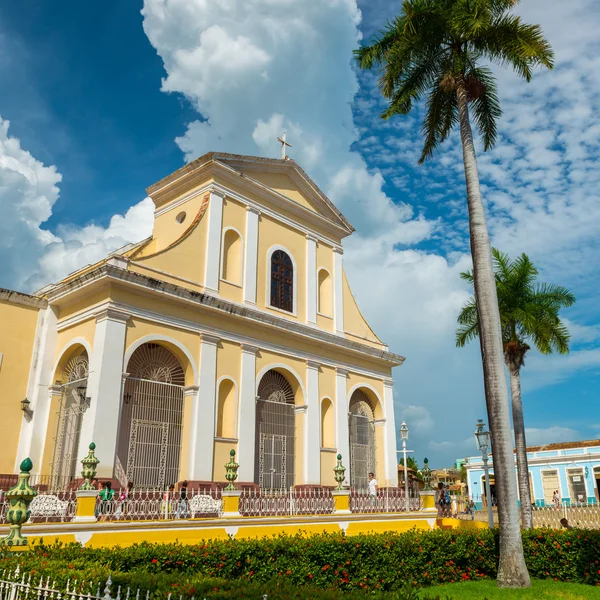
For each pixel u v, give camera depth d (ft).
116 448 43.88
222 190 59.47
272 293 62.85
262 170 64.75
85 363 49.65
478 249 39.32
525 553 36.94
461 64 43.98
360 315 74.69
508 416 35.81
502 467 34.73
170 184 62.85
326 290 71.20
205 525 38.78
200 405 50.44
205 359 52.16
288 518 44.27
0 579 18.20
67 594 15.33
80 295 49.62
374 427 72.08
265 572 27.71
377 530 51.83
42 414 49.96
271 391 59.98
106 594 14.28
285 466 58.70
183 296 51.08
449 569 34.65
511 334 70.03
